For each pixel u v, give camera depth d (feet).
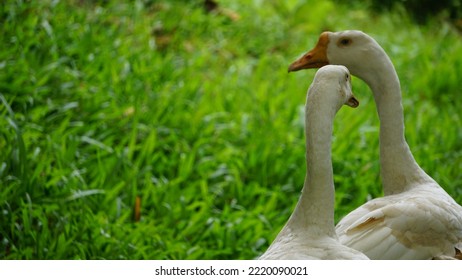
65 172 31.65
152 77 41.06
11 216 28.86
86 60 40.78
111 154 33.81
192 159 34.71
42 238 28.22
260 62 46.26
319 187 19.58
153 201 32.60
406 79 49.55
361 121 40.75
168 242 29.68
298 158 36.99
